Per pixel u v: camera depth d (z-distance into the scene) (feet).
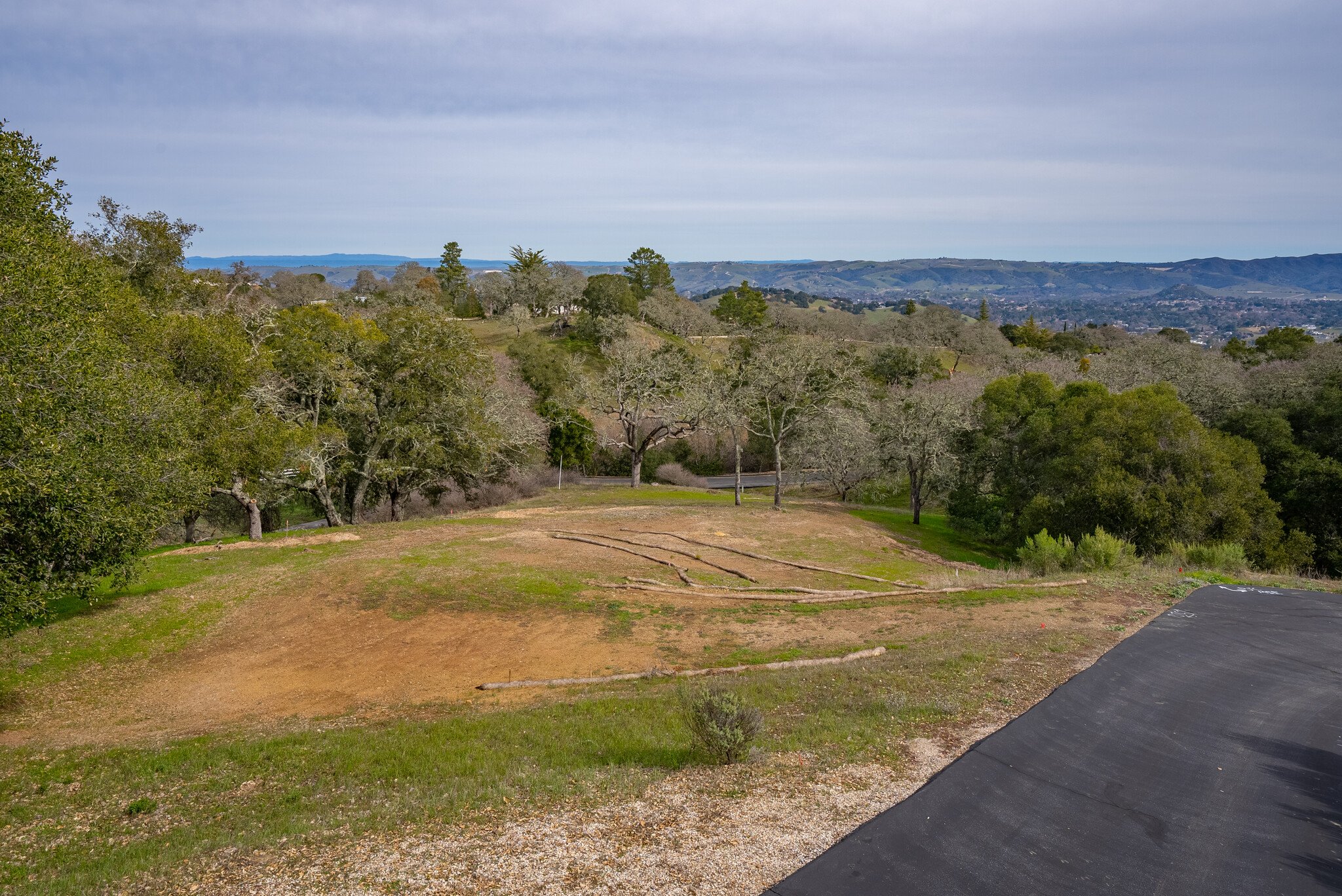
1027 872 21.99
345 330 123.03
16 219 51.37
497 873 21.77
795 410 163.84
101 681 54.75
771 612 68.18
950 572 86.43
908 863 22.16
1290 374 141.18
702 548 98.58
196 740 42.91
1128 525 93.91
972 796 26.50
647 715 40.42
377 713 48.11
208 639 62.18
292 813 29.76
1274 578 68.49
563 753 34.22
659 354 192.54
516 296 369.50
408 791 30.99
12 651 56.75
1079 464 104.12
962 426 136.67
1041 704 35.35
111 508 50.31
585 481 187.52
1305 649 45.44
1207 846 23.88
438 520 114.42
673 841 23.36
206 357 85.81
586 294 323.78
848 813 25.05
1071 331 399.03
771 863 21.98
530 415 163.63
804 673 45.75
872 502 180.45
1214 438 105.60
